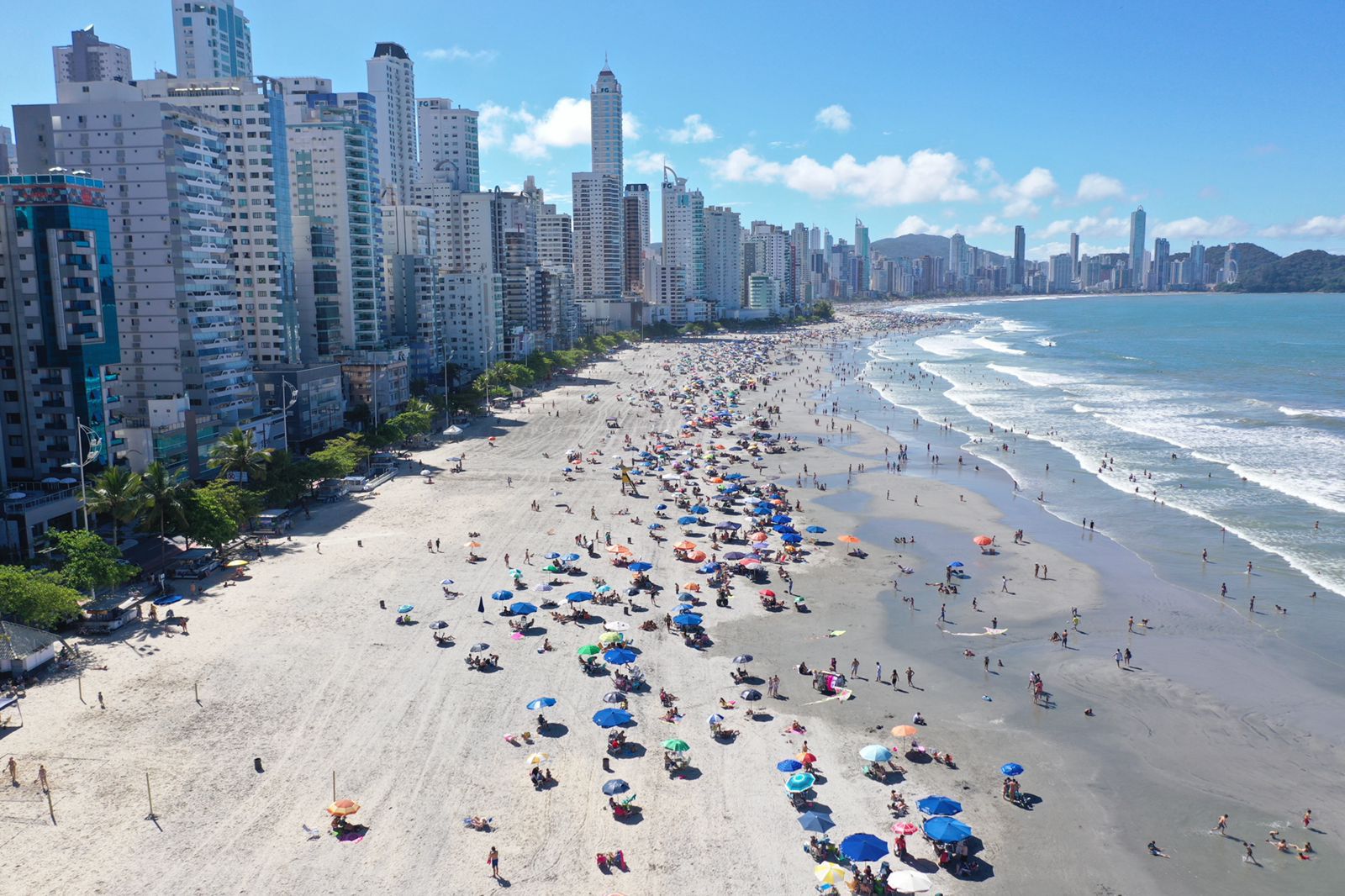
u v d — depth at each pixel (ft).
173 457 428.97
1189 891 175.73
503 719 235.20
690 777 210.38
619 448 603.67
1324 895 174.40
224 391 518.37
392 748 221.25
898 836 187.01
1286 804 203.51
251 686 251.80
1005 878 179.32
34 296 377.71
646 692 251.39
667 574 345.31
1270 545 376.68
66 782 205.36
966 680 260.83
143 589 321.73
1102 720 238.89
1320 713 242.17
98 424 389.39
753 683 257.14
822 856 183.32
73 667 263.08
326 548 378.94
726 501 440.45
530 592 325.01
